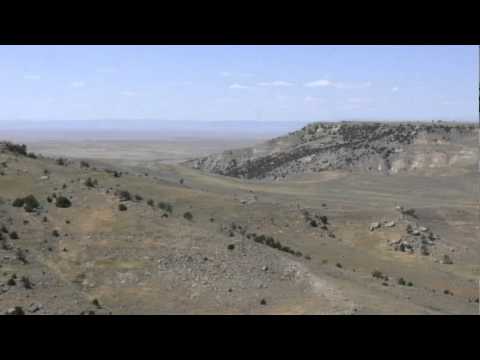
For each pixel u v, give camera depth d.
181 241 50.25
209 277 44.75
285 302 41.22
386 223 78.69
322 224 78.31
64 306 38.66
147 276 44.84
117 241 49.84
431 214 89.94
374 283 51.62
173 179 108.06
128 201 59.00
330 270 53.28
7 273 42.09
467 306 48.97
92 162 101.38
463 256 73.19
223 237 52.06
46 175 66.25
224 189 104.06
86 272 45.03
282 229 74.06
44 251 47.84
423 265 68.06
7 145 77.25
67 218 54.59
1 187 61.03
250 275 45.44
